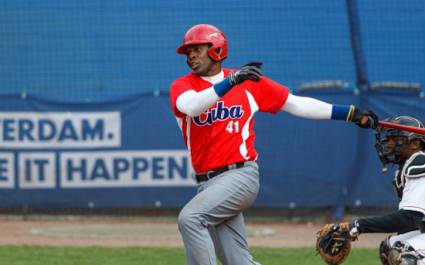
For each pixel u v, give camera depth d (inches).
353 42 1594.5
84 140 1472.7
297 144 1485.0
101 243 1246.9
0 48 1600.6
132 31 1615.4
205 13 1630.2
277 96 711.1
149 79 1592.0
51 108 1472.7
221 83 645.9
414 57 1596.9
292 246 1224.8
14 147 1471.5
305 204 1488.7
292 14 1622.8
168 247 1198.9
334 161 1487.5
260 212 1529.3
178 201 1478.8
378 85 1501.0
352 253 1136.2
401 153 664.4
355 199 1487.5
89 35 1610.5
